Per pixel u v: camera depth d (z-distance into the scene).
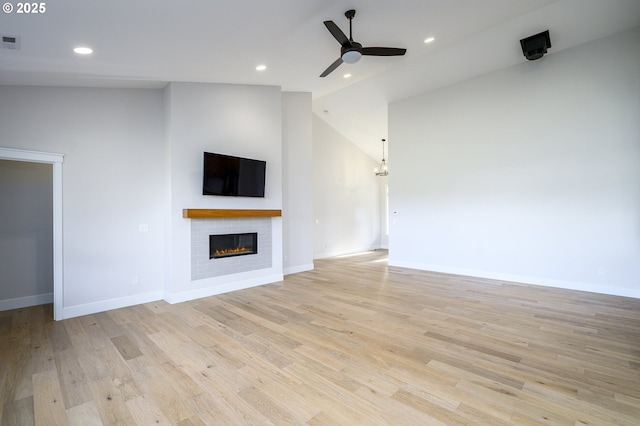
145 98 4.47
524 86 5.18
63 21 2.38
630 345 2.87
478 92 5.70
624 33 4.34
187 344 2.97
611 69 4.45
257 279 5.29
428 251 6.47
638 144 4.29
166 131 4.50
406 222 6.82
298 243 6.48
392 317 3.65
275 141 5.58
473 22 3.74
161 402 2.09
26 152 3.54
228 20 2.83
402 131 6.83
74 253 3.85
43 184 4.33
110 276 4.12
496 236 5.54
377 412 1.96
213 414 1.96
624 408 1.97
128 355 2.76
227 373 2.44
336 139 9.05
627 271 4.38
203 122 4.66
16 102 3.52
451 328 3.30
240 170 4.98
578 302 4.15
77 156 3.90
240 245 5.16
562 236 4.87
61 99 3.80
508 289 4.86
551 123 4.94
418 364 2.55
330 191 8.88
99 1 2.17
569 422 1.85
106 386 2.28
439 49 4.69
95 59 3.21
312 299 4.43
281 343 2.97
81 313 3.88
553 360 2.60
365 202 10.07
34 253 4.27
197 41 3.17
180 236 4.41
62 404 2.07
